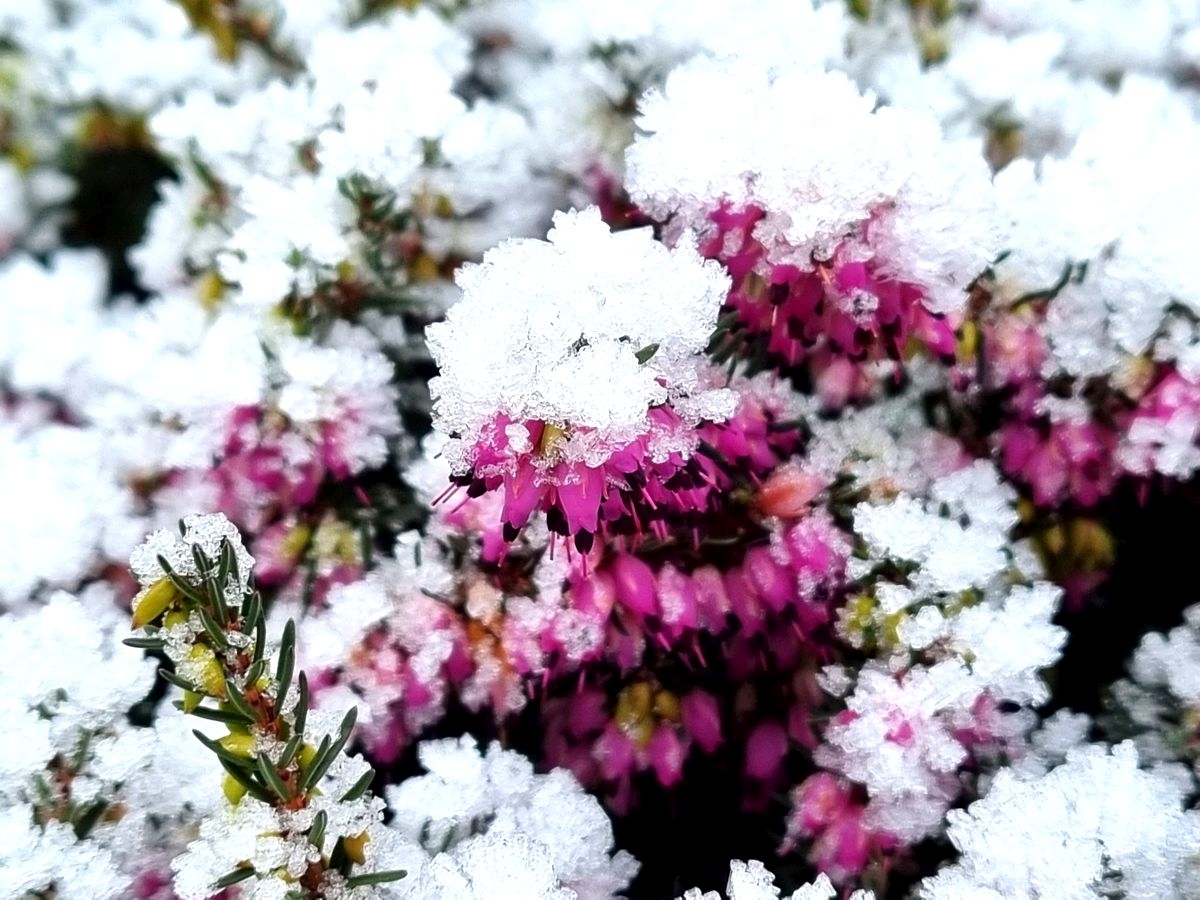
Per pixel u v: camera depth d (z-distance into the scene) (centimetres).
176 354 13
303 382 12
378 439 13
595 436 9
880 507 12
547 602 12
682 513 11
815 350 13
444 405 9
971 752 12
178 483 13
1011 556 13
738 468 12
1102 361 12
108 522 13
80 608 11
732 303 12
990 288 13
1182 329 12
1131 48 16
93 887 10
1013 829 11
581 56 15
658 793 14
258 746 8
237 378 12
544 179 15
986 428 14
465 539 12
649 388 9
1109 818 11
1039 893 11
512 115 14
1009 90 14
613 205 15
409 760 13
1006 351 13
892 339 11
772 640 13
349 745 12
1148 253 12
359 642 12
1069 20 16
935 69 15
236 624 8
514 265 9
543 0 15
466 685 13
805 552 12
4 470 13
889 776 11
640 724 13
